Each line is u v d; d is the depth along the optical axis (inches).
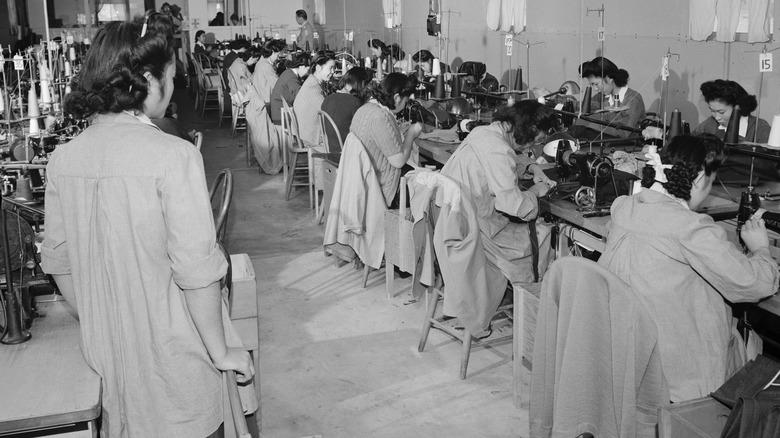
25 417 47.3
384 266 153.3
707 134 80.7
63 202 51.1
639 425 75.3
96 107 49.0
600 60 162.9
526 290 93.0
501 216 109.8
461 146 111.3
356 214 137.3
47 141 119.8
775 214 81.6
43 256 54.6
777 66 147.5
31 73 167.5
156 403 51.0
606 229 93.0
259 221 191.8
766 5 129.5
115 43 48.9
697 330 74.5
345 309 132.4
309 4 484.1
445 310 102.4
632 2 191.3
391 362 111.7
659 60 183.5
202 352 51.6
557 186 113.0
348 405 99.5
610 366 73.6
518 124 108.8
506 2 210.5
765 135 127.0
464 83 205.8
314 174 193.9
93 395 50.0
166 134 50.3
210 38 489.1
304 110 224.8
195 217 48.6
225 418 62.7
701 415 68.2
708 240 71.5
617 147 139.3
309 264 156.9
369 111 144.3
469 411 97.3
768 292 71.4
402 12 324.8
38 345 57.6
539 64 235.3
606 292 72.2
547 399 79.1
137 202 48.4
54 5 433.1
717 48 163.9
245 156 283.1
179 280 48.9
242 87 319.3
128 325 50.1
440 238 99.3
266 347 117.6
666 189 76.8
